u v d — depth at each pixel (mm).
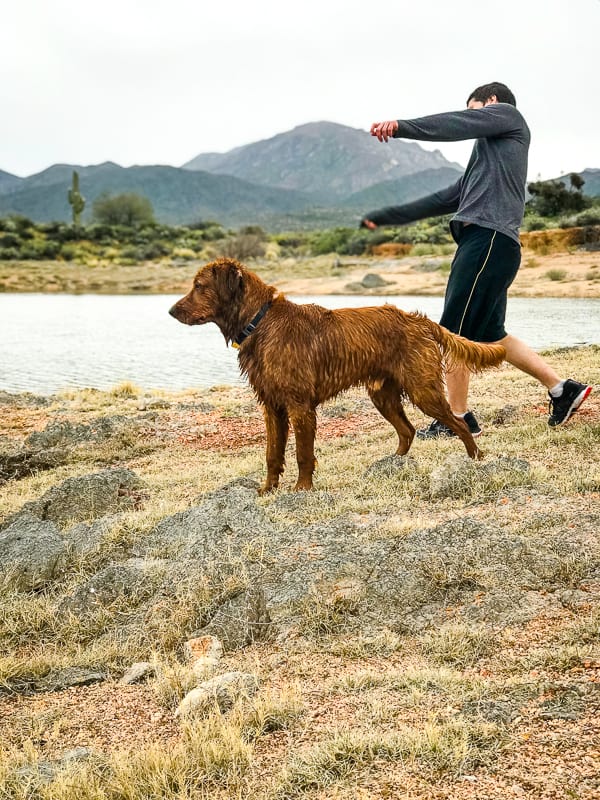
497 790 2385
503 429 7195
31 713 3408
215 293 5641
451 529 4332
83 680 3697
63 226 97750
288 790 2537
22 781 2742
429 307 31203
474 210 6344
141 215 117875
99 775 2760
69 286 63438
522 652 3252
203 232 97562
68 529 5863
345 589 4020
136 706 3367
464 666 3246
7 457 8891
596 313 25781
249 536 4848
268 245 78188
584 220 51031
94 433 10008
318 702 3092
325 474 6355
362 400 10492
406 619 3729
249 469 7195
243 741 2822
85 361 20062
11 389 15672
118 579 4660
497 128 6086
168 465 8156
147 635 4070
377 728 2814
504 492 5129
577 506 4715
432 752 2594
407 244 61844
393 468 6020
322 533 4770
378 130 5762
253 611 3959
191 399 12805
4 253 83438
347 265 56844
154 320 34625
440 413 5941
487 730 2666
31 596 4891
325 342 5645
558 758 2490
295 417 5723
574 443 6180
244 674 3336
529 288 36219
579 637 3258
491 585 3824
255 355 5680
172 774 2689
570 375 9938
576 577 3793
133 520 5684
